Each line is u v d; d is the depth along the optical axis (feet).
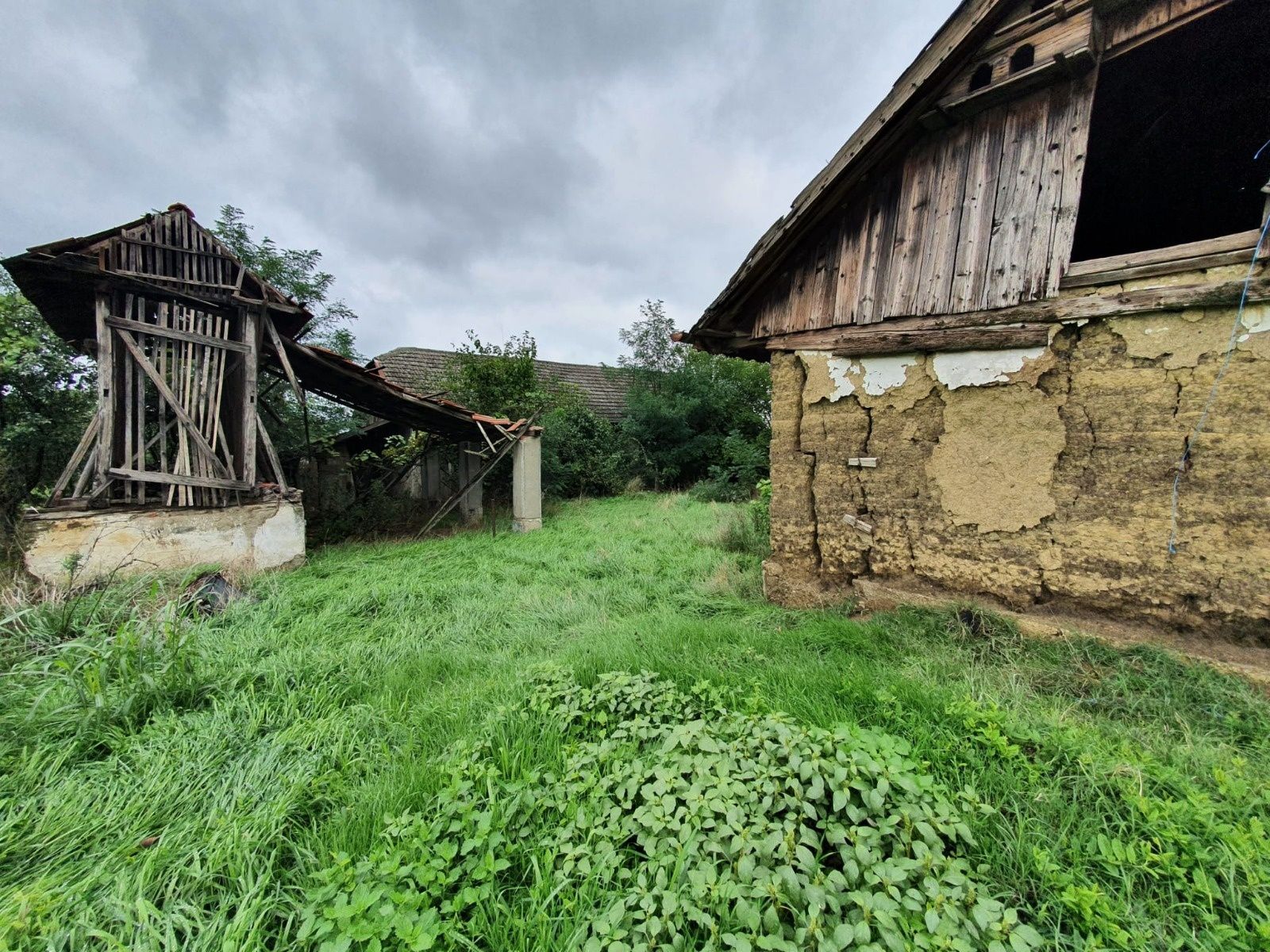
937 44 11.45
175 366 20.89
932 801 5.98
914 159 13.24
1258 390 9.22
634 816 6.20
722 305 16.55
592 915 5.27
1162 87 12.51
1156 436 10.23
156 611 13.42
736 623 14.47
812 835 5.54
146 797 7.50
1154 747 7.90
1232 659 9.53
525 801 6.69
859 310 14.34
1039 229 11.30
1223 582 9.68
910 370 13.47
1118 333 10.55
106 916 5.62
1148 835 6.03
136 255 19.38
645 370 55.83
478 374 42.91
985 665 10.85
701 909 4.97
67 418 25.50
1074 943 4.88
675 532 29.04
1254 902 5.03
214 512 21.08
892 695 8.93
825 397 15.19
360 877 5.61
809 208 14.25
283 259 36.37
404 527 33.47
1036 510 11.69
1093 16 10.00
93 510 18.86
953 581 13.10
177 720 9.32
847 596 14.92
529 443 33.35
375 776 8.00
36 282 18.76
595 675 10.73
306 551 25.96
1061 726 8.14
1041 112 11.25
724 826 5.53
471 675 12.03
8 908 5.52
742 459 46.09
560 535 29.68
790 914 5.00
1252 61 11.50
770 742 6.93
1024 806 6.49
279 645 13.53
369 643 13.85
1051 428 11.37
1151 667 9.68
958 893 4.80
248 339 22.35
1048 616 11.63
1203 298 9.55
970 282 12.31
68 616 12.86
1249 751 7.79
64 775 7.93
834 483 15.16
